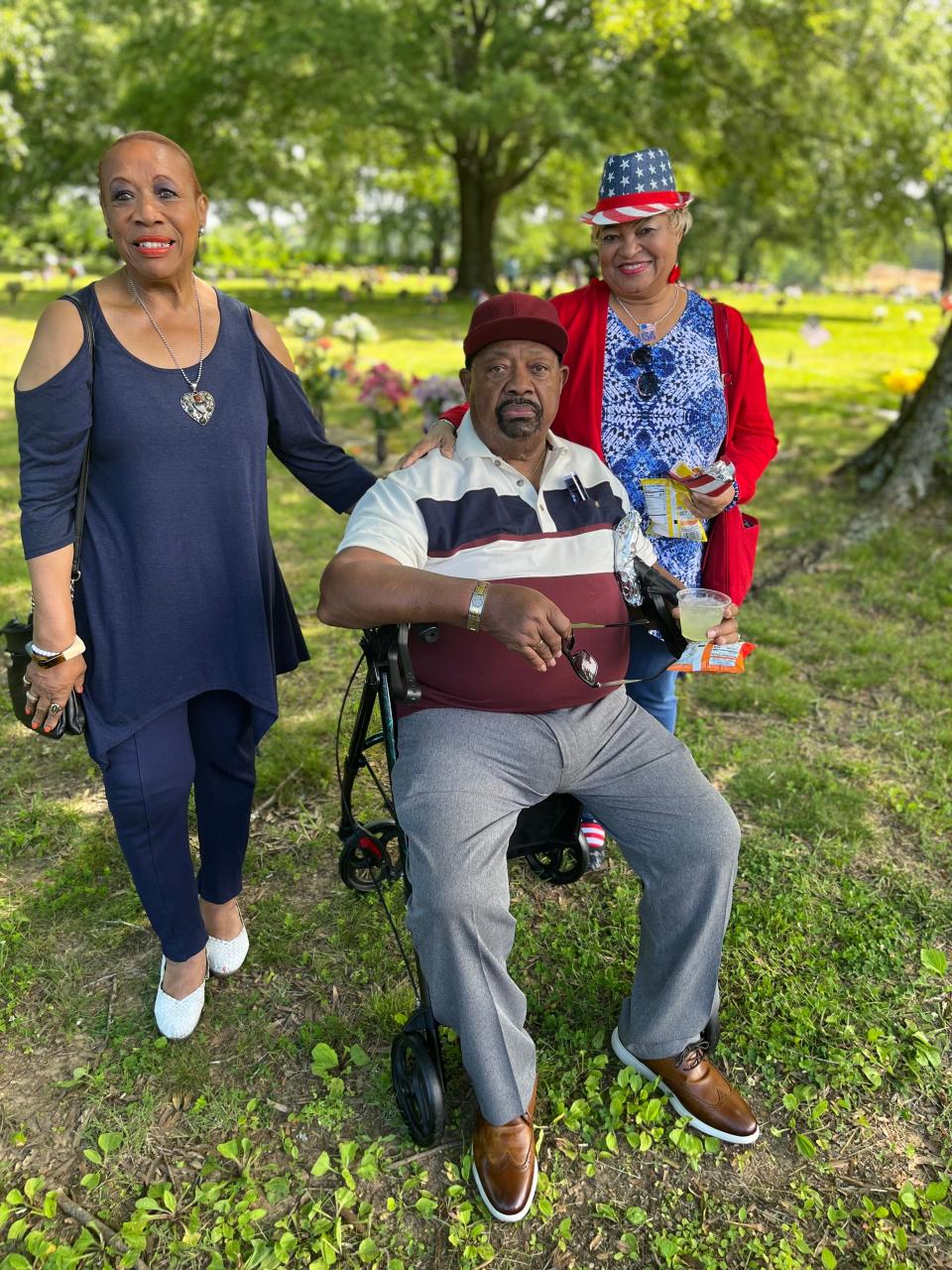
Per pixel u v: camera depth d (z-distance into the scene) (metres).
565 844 2.41
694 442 2.66
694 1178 2.12
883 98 23.11
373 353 14.89
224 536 2.15
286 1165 2.14
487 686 2.16
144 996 2.56
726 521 2.70
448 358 14.52
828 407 11.17
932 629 4.95
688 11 13.11
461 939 1.94
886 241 33.00
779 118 24.06
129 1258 1.95
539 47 23.33
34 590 1.98
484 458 2.25
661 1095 2.29
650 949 2.21
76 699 2.11
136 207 1.89
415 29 23.72
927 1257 1.96
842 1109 2.28
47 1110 2.25
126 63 27.09
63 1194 2.07
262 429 2.21
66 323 1.91
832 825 3.26
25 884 2.97
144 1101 2.26
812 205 29.38
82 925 2.79
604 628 2.27
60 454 1.95
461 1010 1.97
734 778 3.57
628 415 2.64
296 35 21.95
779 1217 2.04
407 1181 2.09
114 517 2.05
